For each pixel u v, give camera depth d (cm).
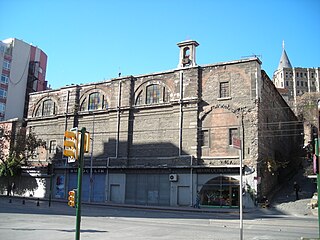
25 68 7750
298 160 4672
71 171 4388
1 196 4609
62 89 4741
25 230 1573
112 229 1675
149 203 3738
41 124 4884
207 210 3114
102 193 4059
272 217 2544
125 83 4169
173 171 3650
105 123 4262
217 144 3522
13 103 7419
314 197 3203
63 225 1789
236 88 3544
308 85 13662
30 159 4931
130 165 3959
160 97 3947
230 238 1424
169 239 1379
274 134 4059
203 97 3681
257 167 3284
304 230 1730
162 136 3834
